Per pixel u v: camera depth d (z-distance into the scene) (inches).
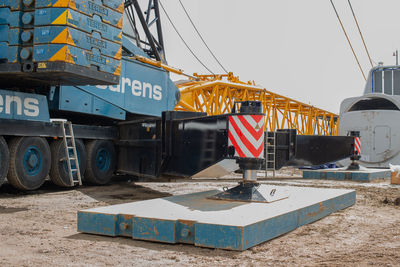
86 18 305.1
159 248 175.9
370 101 823.1
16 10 296.4
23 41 293.9
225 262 155.9
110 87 433.1
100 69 320.5
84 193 365.1
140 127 386.0
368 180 524.1
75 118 450.6
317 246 182.7
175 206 217.3
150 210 204.4
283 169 779.4
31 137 350.9
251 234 174.7
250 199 235.9
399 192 407.8
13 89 352.8
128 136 418.9
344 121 743.1
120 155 443.5
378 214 274.7
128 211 201.3
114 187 418.3
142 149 380.8
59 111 402.6
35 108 353.1
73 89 394.6
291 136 486.0
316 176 567.5
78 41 297.7
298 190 303.7
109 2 329.1
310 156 520.7
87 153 416.2
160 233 182.9
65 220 237.3
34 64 293.7
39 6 291.9
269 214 197.9
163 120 331.3
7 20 297.7
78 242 185.2
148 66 489.4
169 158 329.7
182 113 329.4
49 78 318.3
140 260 157.9
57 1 288.0
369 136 711.1
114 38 336.2
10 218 242.8
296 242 189.3
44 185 424.5
